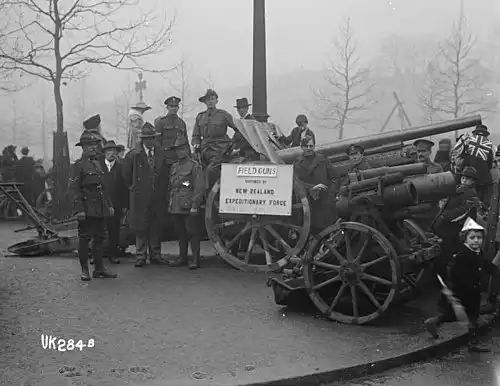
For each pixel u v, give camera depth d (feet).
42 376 15.23
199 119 31.94
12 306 22.16
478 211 24.06
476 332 19.94
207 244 38.78
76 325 19.84
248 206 27.84
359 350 17.70
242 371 15.72
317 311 22.06
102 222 27.43
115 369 15.78
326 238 23.17
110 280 26.91
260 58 37.06
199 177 29.53
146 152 30.48
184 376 15.33
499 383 16.22
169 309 22.03
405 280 22.44
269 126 34.86
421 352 17.87
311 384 15.64
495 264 21.29
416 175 21.80
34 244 33.14
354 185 21.49
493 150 27.89
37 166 57.21
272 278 22.17
